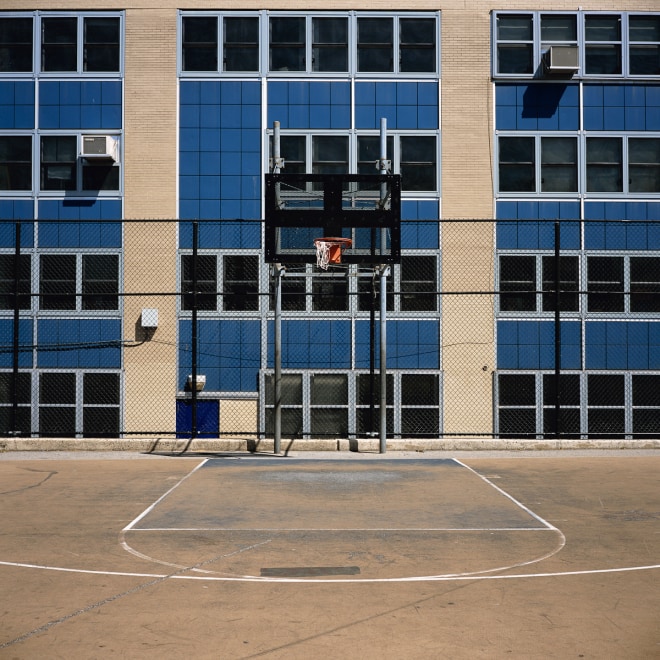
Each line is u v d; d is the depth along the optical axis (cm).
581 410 2755
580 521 1075
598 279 2781
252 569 845
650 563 868
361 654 609
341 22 2822
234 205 2773
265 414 2723
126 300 2738
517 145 2814
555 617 691
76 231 2741
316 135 2795
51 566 855
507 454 1731
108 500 1213
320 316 2727
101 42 2816
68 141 2798
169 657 604
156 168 2778
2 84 2811
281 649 619
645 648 622
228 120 2794
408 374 2723
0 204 2781
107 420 2722
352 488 1314
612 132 2830
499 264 2755
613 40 2848
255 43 2812
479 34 2827
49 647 624
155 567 852
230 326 2731
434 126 2802
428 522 1067
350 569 844
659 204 2817
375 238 1798
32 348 2725
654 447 1805
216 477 1423
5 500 1214
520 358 2739
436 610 709
